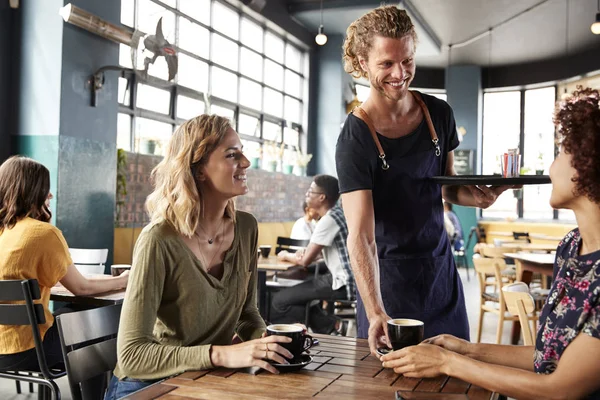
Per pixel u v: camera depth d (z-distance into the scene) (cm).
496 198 193
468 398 108
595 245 112
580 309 107
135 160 565
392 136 184
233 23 791
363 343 159
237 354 129
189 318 147
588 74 1095
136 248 143
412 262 186
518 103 1243
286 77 936
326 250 409
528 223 1173
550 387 108
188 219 144
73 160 477
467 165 1223
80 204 485
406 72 169
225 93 780
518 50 1111
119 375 148
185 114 700
